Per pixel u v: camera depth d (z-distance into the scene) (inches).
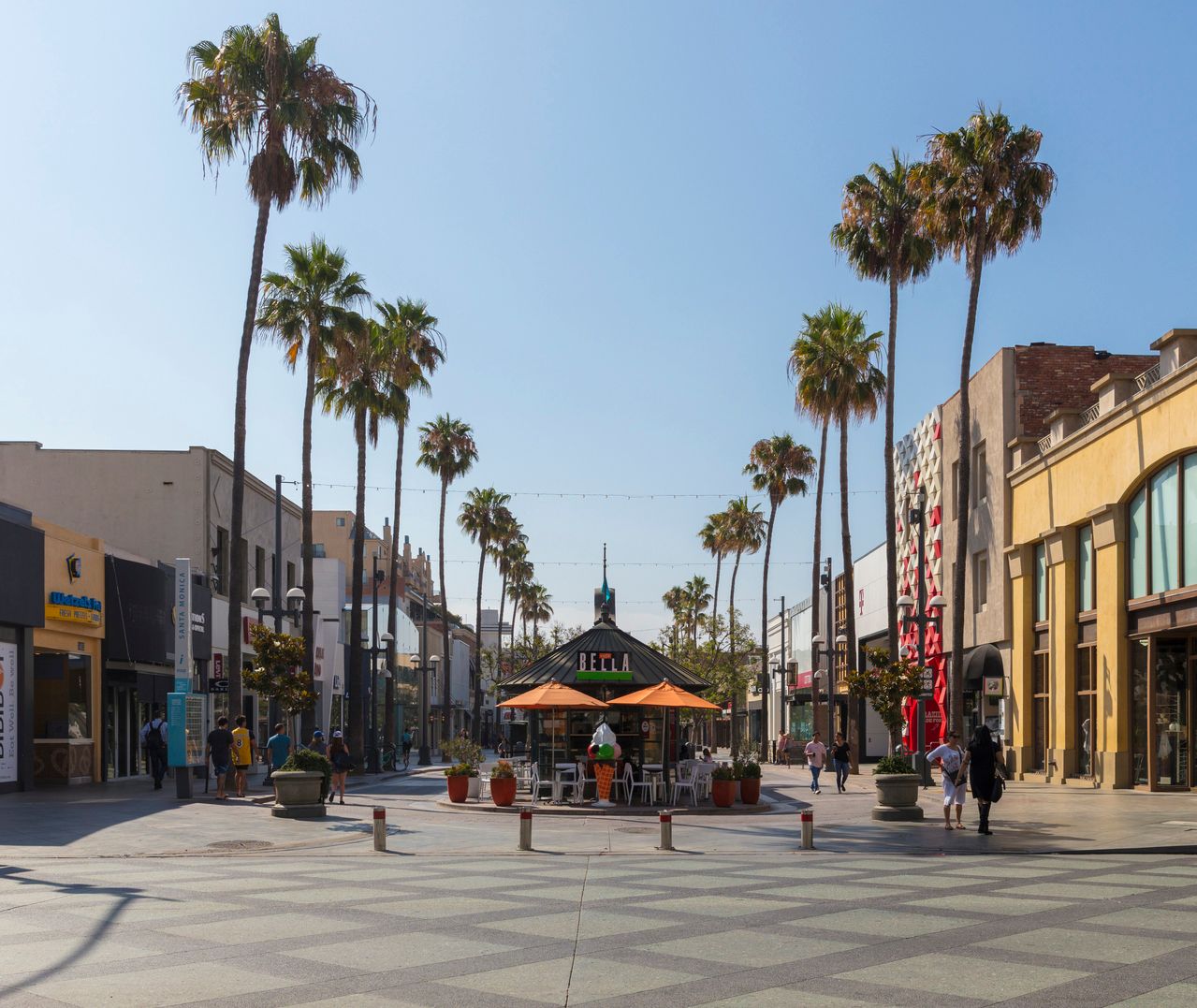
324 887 560.1
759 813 1093.8
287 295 1563.7
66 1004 319.6
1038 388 1603.1
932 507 1962.4
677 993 335.6
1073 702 1382.9
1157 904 498.9
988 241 1373.0
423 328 2022.6
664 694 1149.7
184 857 711.7
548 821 1008.2
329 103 1262.3
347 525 3590.1
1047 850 736.3
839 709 2437.3
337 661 2608.3
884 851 751.1
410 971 364.8
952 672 1352.1
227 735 1176.8
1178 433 1122.0
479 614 3088.1
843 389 1781.5
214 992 335.0
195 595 1728.6
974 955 389.4
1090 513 1312.7
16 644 1243.8
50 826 880.3
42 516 1818.4
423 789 1462.8
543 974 359.9
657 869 645.3
